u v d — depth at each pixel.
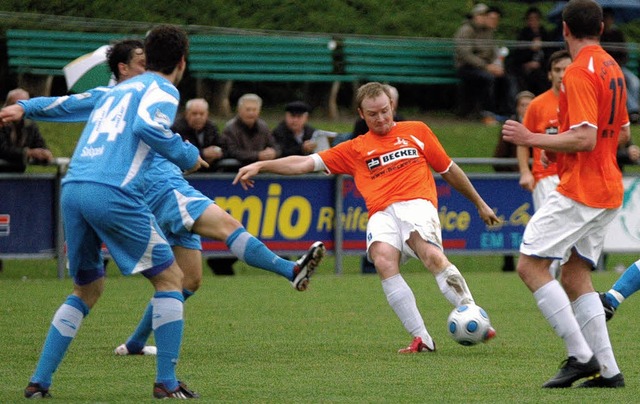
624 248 40.28
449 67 58.19
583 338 17.77
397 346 23.30
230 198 37.50
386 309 29.83
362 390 17.75
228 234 18.98
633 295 33.34
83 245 16.59
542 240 17.81
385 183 23.14
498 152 40.06
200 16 55.62
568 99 17.38
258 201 37.81
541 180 30.83
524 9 64.56
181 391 16.73
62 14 52.38
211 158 36.44
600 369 17.86
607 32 51.41
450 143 54.62
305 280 17.89
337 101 59.22
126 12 53.56
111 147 16.19
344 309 29.80
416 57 57.84
